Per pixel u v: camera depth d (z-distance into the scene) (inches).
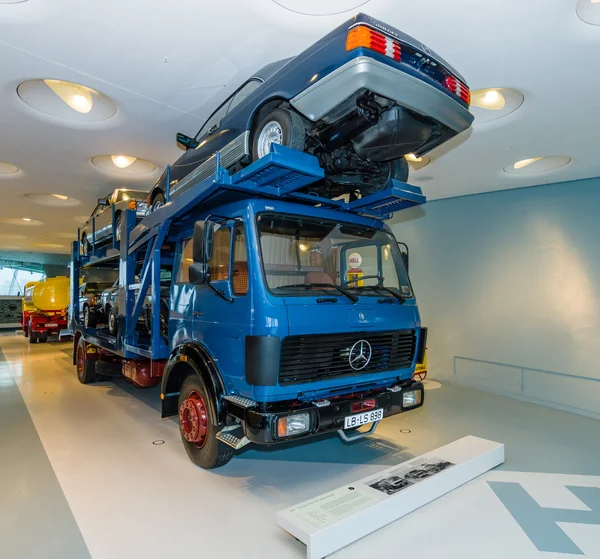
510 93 151.6
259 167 104.7
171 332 156.0
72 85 162.7
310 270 126.2
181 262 154.3
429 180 234.8
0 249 638.5
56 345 492.4
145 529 102.7
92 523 105.0
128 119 176.6
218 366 125.0
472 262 264.4
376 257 145.0
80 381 271.9
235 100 152.5
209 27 117.3
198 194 124.4
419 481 114.7
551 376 222.5
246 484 127.4
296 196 127.3
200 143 157.5
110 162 249.9
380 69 91.9
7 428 178.5
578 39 114.4
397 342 138.3
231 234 122.0
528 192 237.9
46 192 301.7
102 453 150.9
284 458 148.2
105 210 239.8
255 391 109.7
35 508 112.0
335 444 162.7
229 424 122.8
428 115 104.4
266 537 100.0
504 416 200.8
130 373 192.9
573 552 93.4
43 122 180.5
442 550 93.6
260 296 109.7
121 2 106.7
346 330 121.3
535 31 112.1
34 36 120.8
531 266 234.2
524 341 235.5
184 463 142.4
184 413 140.5
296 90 105.6
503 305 246.8
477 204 262.4
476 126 167.5
